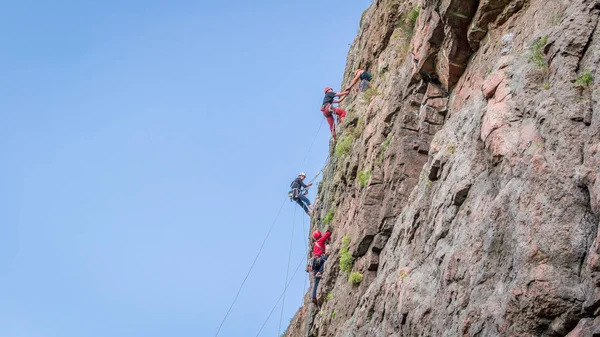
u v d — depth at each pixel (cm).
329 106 2708
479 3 1591
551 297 991
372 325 1602
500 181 1186
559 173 1059
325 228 2367
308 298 2547
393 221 1803
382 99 2194
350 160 2214
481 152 1313
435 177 1502
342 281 2008
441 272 1299
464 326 1130
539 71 1215
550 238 1026
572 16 1188
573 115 1083
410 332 1343
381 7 2550
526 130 1158
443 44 1764
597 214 996
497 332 1066
